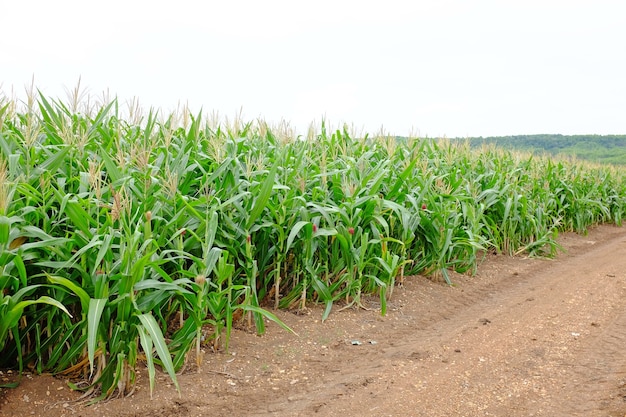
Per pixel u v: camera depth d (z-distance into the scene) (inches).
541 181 542.9
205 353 191.0
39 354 158.6
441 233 310.5
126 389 156.6
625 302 274.2
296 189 251.1
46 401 147.5
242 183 221.0
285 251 237.3
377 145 379.2
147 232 162.6
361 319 244.7
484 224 377.7
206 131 285.7
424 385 171.6
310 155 306.8
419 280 315.6
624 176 784.3
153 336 141.2
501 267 378.3
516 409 154.7
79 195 173.2
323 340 216.8
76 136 195.6
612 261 397.7
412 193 310.5
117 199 146.0
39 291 162.2
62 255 154.3
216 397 160.7
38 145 209.2
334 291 266.5
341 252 261.9
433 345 213.0
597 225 670.5
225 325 218.2
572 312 257.4
